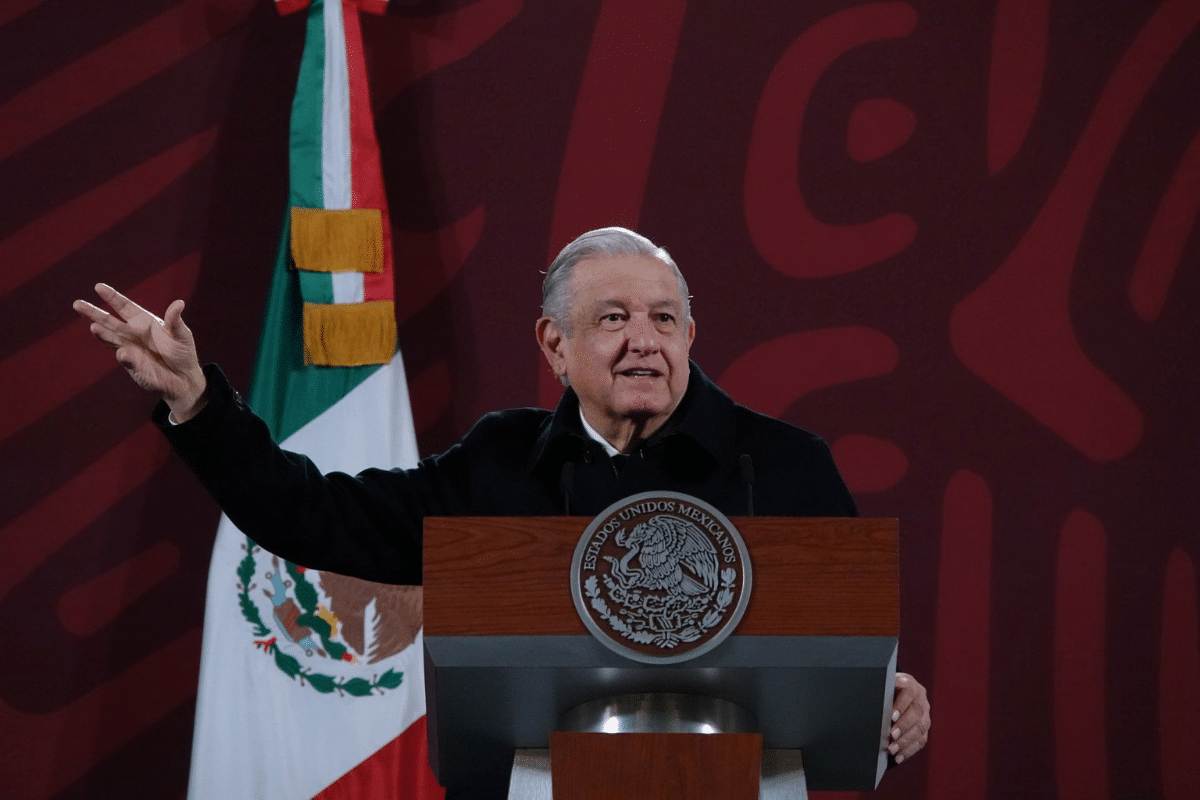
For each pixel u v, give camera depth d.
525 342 14.90
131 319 5.65
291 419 13.48
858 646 4.45
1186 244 14.93
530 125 15.32
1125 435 14.55
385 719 12.69
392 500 6.77
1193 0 15.45
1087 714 13.98
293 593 12.88
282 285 13.90
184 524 14.34
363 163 14.12
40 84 15.12
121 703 13.90
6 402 14.46
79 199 14.91
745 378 14.79
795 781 4.89
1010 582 14.27
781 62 15.42
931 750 13.92
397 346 13.91
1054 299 14.86
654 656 4.40
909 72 15.37
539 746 5.01
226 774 12.44
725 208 15.15
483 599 4.50
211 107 15.18
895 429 14.63
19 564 14.12
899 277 14.95
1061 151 15.16
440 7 15.52
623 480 6.58
